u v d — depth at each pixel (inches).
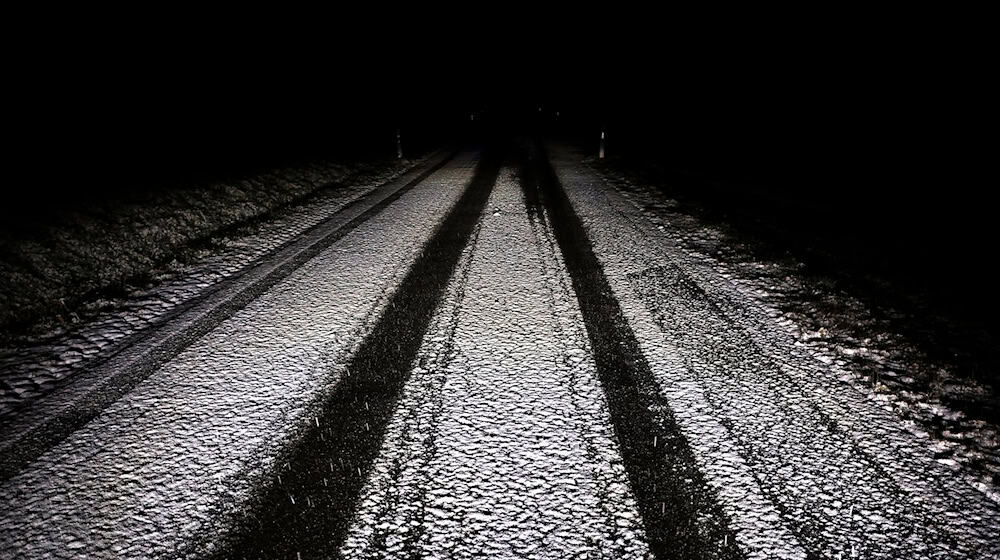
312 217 423.8
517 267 293.6
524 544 114.4
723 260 307.3
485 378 180.2
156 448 146.3
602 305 241.8
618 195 506.6
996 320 224.4
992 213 416.8
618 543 114.6
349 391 172.9
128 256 314.5
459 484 131.5
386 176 635.5
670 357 193.8
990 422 155.0
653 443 146.0
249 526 119.9
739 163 723.4
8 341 213.9
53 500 128.6
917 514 121.2
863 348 199.9
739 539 115.2
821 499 125.8
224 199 451.5
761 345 203.2
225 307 244.8
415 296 253.3
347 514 122.7
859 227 382.9
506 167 700.7
